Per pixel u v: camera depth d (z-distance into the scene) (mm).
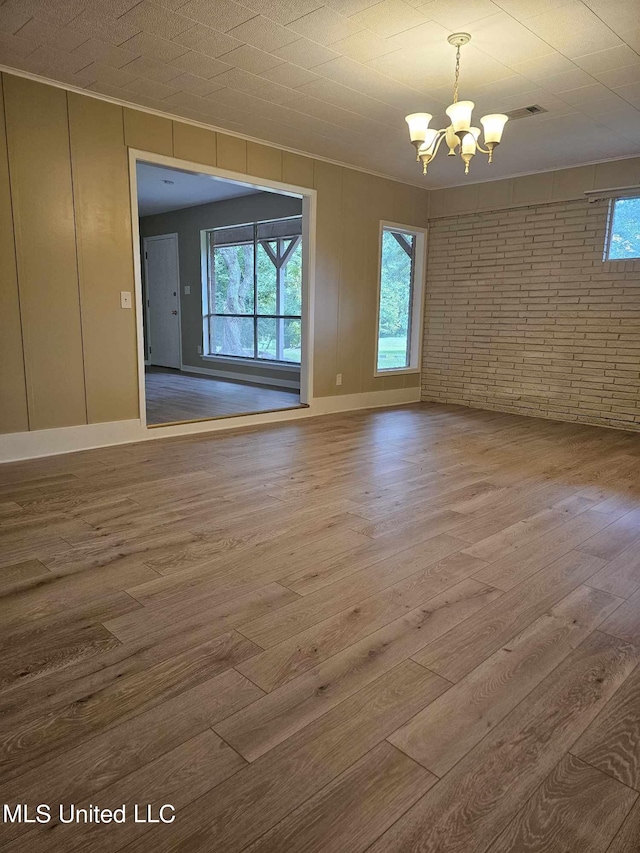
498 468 3883
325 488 3375
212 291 8398
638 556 2496
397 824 1167
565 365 5723
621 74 3473
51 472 3607
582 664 1726
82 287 4031
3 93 3506
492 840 1135
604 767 1326
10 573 2232
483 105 3975
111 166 4051
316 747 1369
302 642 1801
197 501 3105
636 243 5215
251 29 2982
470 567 2359
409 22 2887
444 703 1536
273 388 7148
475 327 6434
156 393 6633
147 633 1835
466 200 6328
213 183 6773
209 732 1410
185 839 1124
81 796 1219
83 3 2738
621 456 4270
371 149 5133
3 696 1526
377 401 6512
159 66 3445
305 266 5559
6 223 3621
